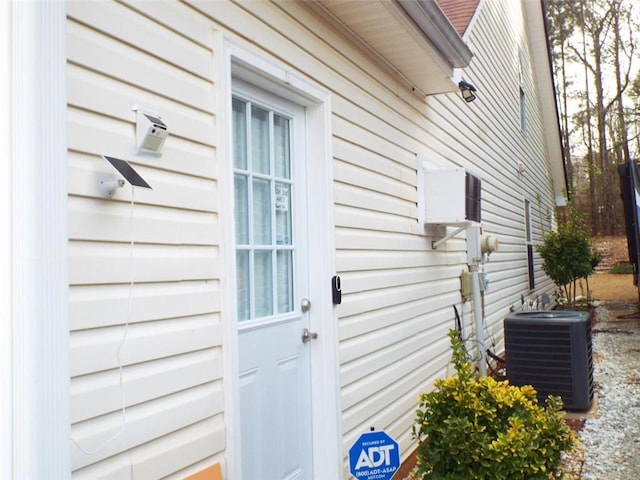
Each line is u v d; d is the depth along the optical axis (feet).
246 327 8.30
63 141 5.07
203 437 6.74
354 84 11.71
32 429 4.70
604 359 23.75
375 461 7.57
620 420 15.10
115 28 5.86
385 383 12.42
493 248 19.90
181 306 6.52
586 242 38.65
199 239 6.86
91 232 5.48
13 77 4.88
